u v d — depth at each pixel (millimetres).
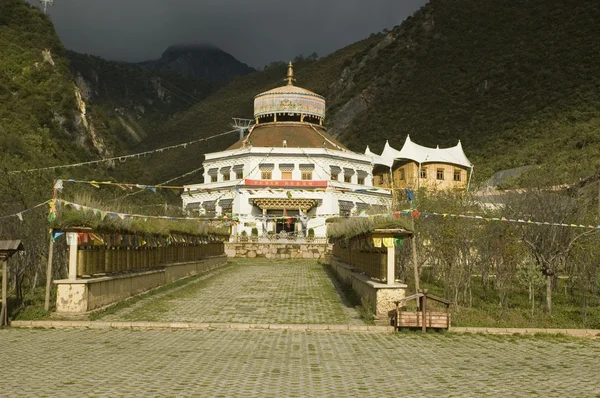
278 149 83375
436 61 161500
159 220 35031
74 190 42469
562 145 91250
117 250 27391
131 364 14938
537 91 121188
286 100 96688
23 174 33406
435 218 34125
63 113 90500
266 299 29656
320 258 66625
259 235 71562
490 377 13906
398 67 169750
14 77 90250
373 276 27375
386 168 93125
